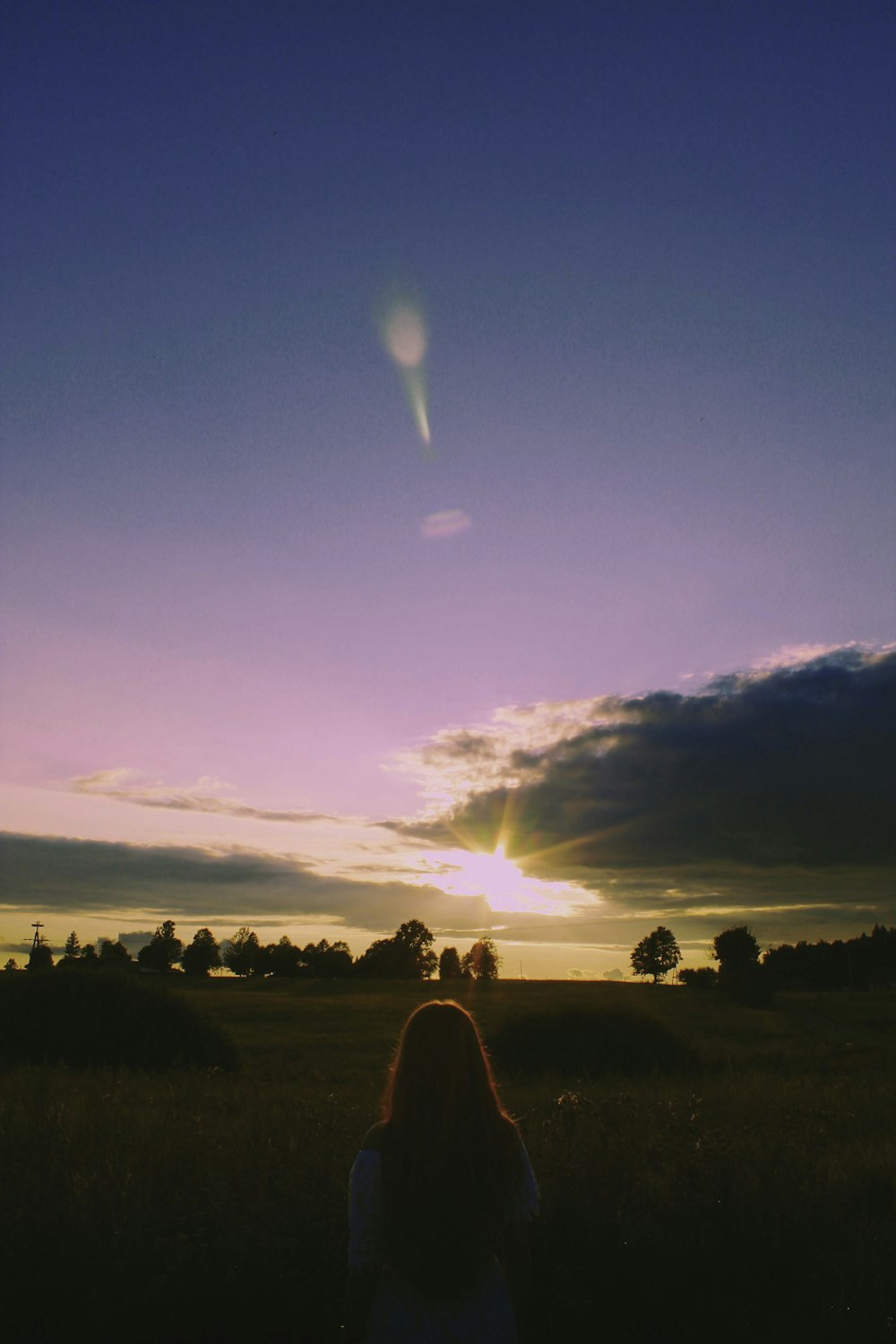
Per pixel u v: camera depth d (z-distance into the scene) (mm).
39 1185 6328
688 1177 6730
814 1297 5402
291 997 85125
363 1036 46875
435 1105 3469
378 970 179625
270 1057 35281
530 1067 30000
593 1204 6176
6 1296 5113
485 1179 3416
